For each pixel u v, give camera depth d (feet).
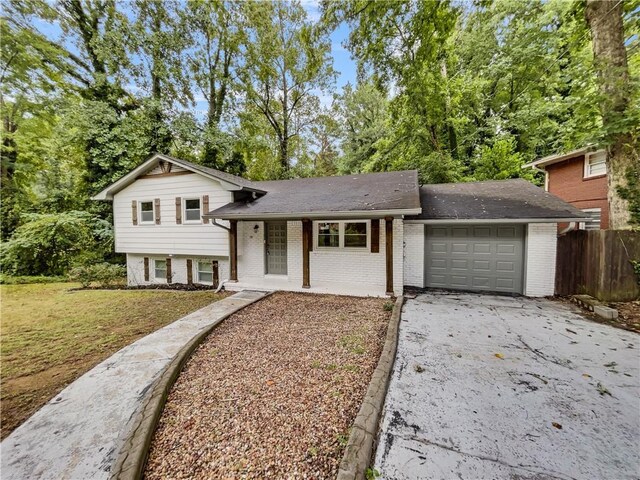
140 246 34.09
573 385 10.58
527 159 48.32
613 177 21.35
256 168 63.31
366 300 22.94
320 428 8.28
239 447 7.62
